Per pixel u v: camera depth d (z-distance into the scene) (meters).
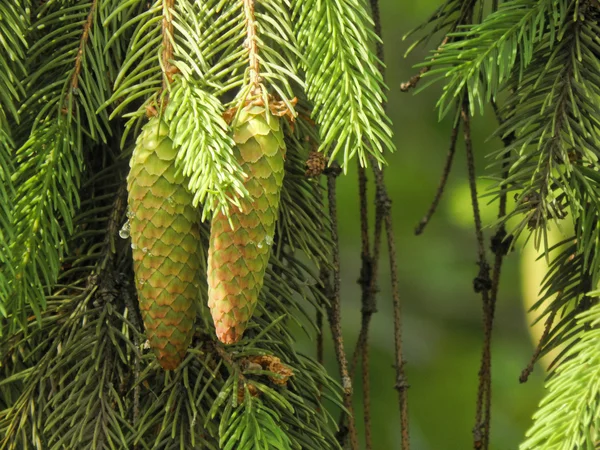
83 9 1.26
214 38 1.22
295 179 1.31
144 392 1.26
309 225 1.30
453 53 1.22
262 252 1.17
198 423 1.23
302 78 1.26
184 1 1.21
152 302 1.18
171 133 1.16
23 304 1.23
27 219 1.22
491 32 1.23
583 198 1.23
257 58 1.18
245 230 1.16
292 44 1.23
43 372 1.27
